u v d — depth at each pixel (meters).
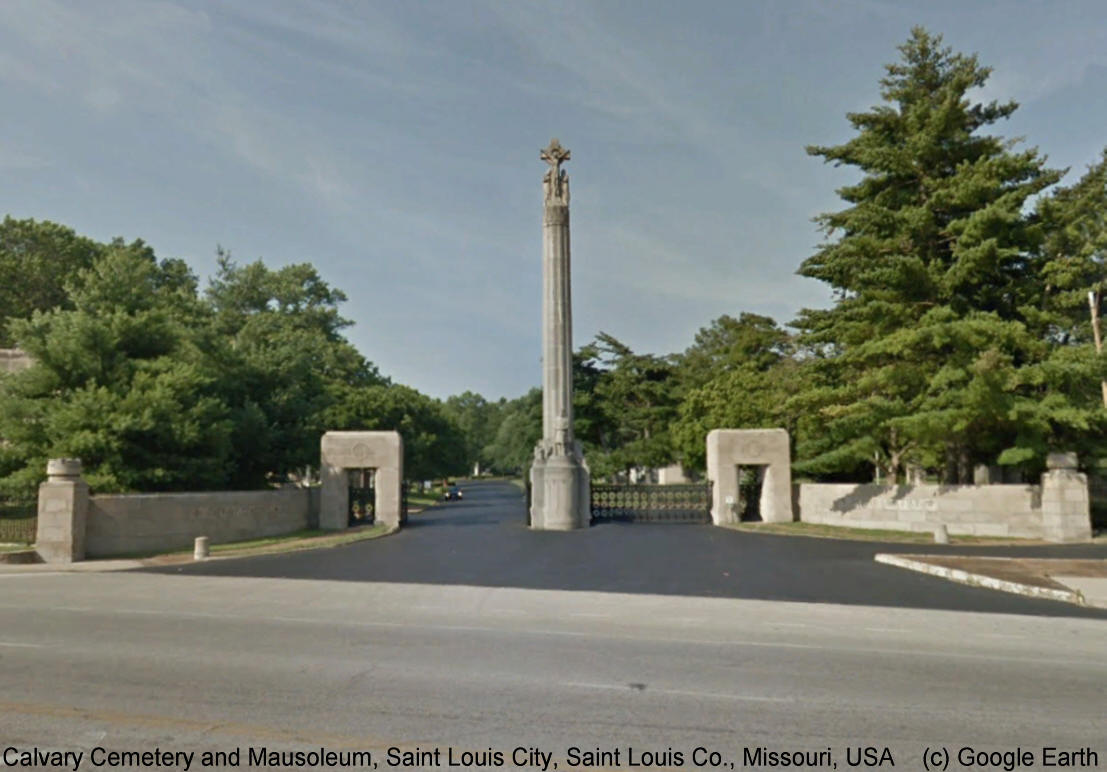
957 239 26.28
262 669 8.32
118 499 22.39
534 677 8.04
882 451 32.44
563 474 28.84
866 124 28.69
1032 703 7.28
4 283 51.91
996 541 24.47
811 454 33.38
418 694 7.33
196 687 7.55
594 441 60.47
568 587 15.59
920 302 26.20
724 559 20.09
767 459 30.72
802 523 29.88
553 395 30.27
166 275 68.62
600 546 23.02
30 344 26.36
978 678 8.24
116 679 7.86
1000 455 25.92
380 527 28.41
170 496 23.81
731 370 61.16
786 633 10.83
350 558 20.48
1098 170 32.84
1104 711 7.04
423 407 69.31
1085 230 30.83
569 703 7.08
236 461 32.66
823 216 29.06
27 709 6.79
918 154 26.78
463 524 31.03
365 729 6.28
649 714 6.79
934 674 8.41
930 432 24.92
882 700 7.33
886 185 28.48
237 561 20.19
